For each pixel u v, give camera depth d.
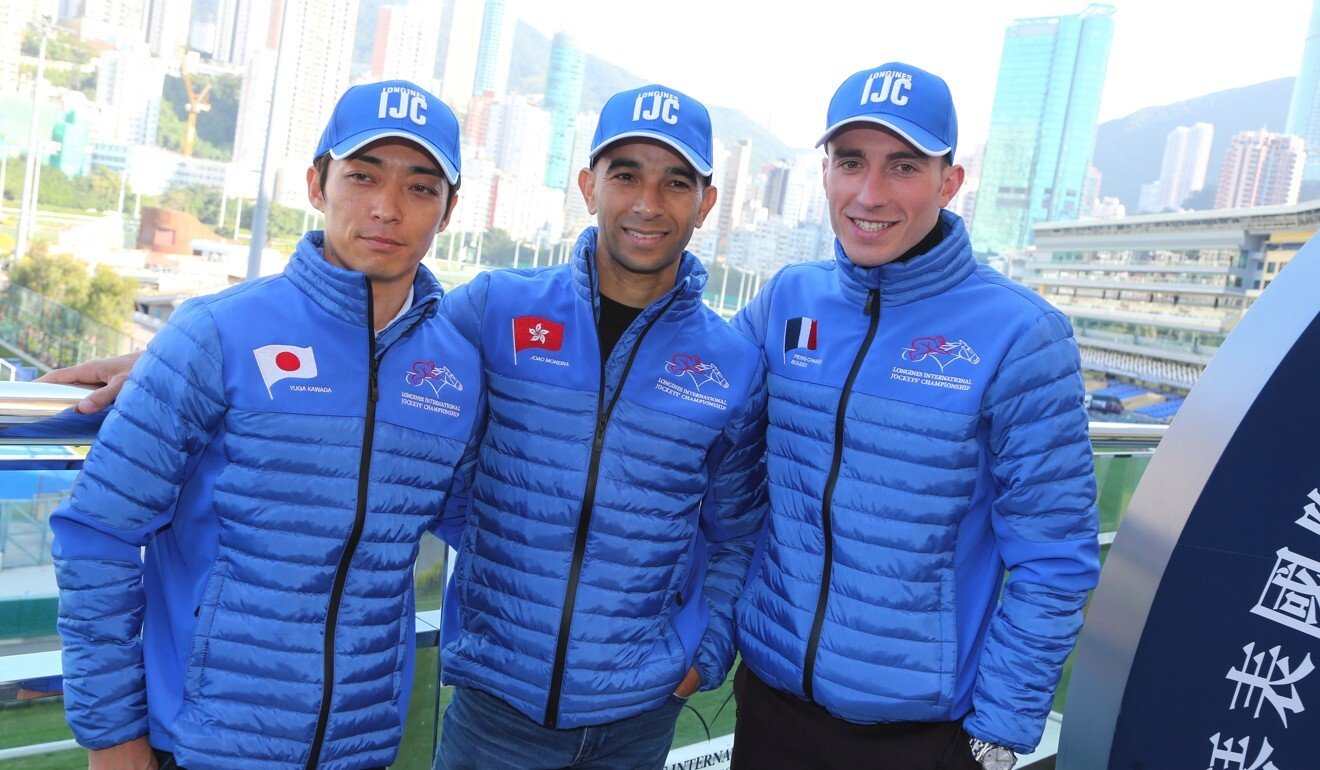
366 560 1.13
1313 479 1.26
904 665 1.32
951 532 1.34
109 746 1.04
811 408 1.41
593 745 1.37
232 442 1.08
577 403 1.34
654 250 1.35
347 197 1.13
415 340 1.20
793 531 1.41
